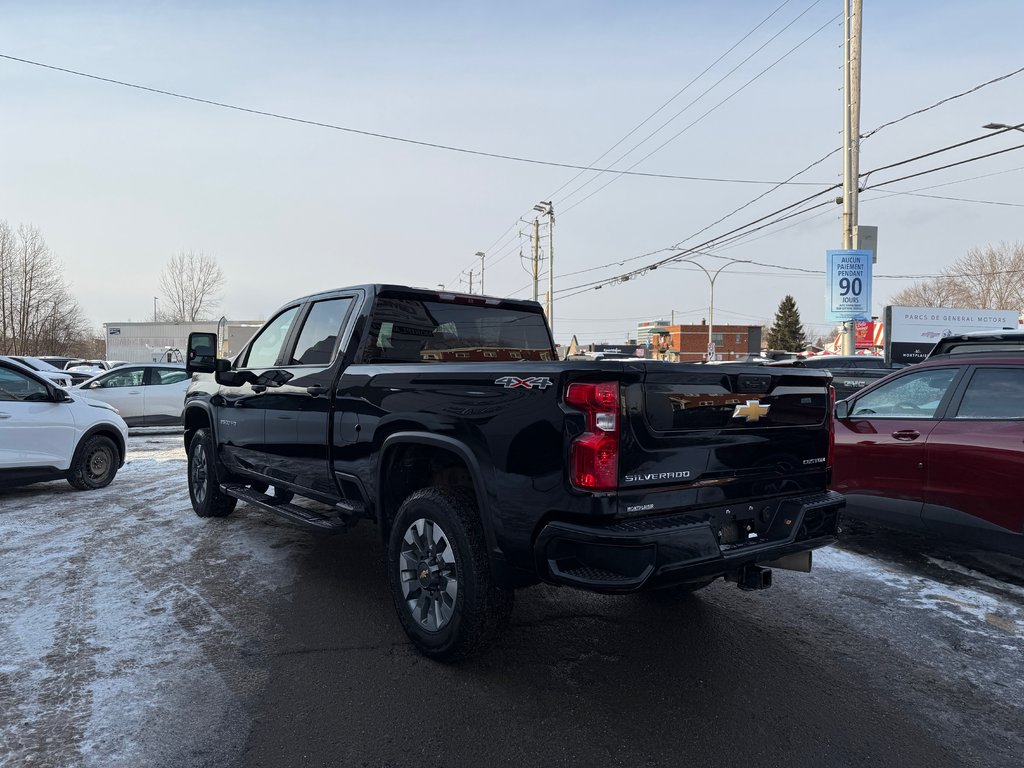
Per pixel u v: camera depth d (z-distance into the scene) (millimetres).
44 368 20594
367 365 4285
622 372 3014
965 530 5191
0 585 4887
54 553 5695
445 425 3609
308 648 3906
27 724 3068
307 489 4941
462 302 5129
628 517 3062
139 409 15805
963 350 6359
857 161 18453
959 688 3570
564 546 3100
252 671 3613
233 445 6000
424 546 3816
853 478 6012
